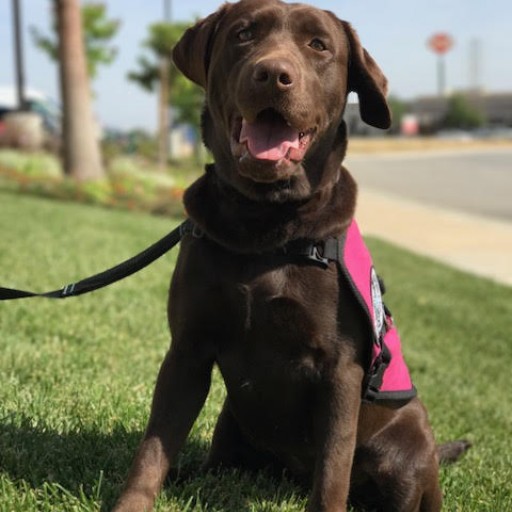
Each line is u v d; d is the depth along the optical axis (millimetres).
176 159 11367
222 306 1101
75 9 5586
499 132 37719
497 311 3240
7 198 4758
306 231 1097
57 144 8859
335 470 1082
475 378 2287
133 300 2332
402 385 1238
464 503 1325
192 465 1320
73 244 3143
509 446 1711
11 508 1073
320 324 1089
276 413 1157
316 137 1129
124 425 1393
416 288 3553
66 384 1581
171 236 1208
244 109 1075
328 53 1177
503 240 5348
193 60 1241
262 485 1286
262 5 1179
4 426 1309
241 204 1099
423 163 15297
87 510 1077
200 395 1143
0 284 2297
